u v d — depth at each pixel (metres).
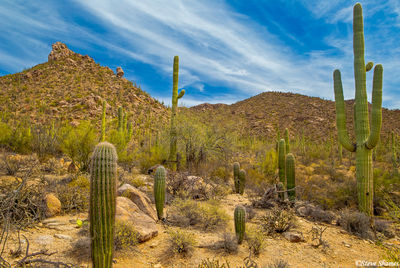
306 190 9.12
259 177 11.76
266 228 5.57
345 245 5.14
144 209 5.64
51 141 13.50
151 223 4.95
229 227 5.74
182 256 4.02
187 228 5.43
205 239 4.87
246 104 94.50
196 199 8.06
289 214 5.96
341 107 8.25
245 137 36.94
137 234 4.30
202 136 14.00
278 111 79.12
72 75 64.75
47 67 67.06
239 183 9.83
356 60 7.98
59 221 4.78
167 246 4.31
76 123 33.56
